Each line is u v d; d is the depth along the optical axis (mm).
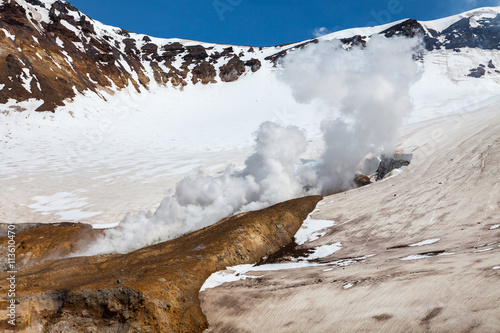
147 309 15227
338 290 15953
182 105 128875
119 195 49969
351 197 32875
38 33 113688
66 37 125062
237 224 26078
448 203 25016
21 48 101812
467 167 29312
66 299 16031
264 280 18922
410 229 23312
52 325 15078
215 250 22016
